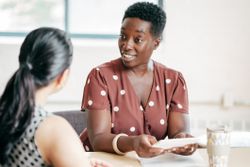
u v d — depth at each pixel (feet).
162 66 5.72
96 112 5.15
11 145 3.15
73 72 9.43
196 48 9.34
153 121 5.38
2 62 9.45
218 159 4.08
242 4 9.16
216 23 9.25
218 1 9.17
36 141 3.15
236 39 9.28
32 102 3.12
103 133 4.97
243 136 5.13
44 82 3.15
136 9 5.22
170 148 4.51
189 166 4.26
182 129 5.40
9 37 9.99
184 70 9.41
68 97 9.50
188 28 9.27
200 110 9.47
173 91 5.53
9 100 3.12
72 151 3.19
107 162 4.41
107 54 9.42
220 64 9.37
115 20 10.02
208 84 9.45
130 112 5.27
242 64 9.36
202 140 4.83
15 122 3.10
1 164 3.24
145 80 5.46
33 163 3.21
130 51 5.21
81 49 9.37
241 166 4.29
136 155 4.67
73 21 10.00
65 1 9.91
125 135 4.78
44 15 10.07
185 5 9.19
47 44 3.14
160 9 5.37
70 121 6.18
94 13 10.00
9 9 10.00
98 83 5.28
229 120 9.45
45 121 3.18
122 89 5.33
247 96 9.43
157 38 5.37
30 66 3.12
